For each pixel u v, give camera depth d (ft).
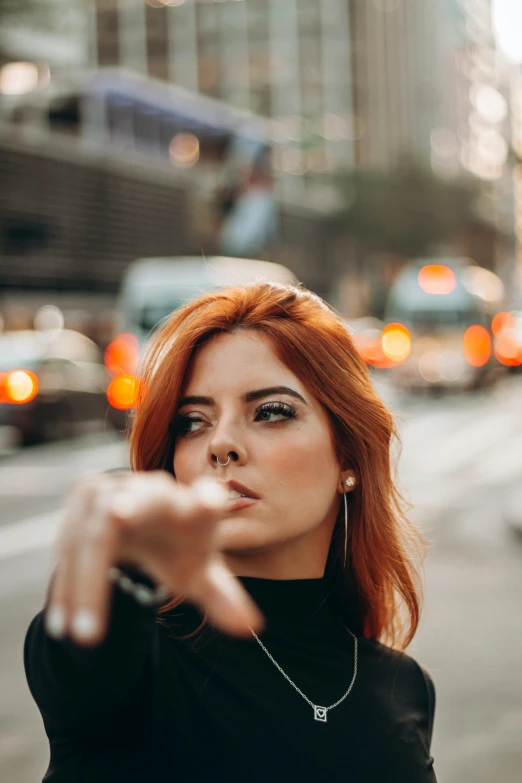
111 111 146.41
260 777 4.55
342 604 6.04
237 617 2.56
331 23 263.90
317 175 201.05
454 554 26.78
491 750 14.61
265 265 66.23
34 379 49.96
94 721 3.55
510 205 233.14
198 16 255.91
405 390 78.48
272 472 4.98
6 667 17.69
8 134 107.34
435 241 190.70
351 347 5.51
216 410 5.07
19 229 108.88
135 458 5.18
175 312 5.38
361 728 5.03
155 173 135.95
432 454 47.01
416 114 318.45
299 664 5.05
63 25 74.23
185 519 2.54
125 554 2.57
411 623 6.14
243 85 256.73
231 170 159.02
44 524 30.40
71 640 3.11
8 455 47.47
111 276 123.65
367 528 5.75
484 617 20.83
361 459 5.52
